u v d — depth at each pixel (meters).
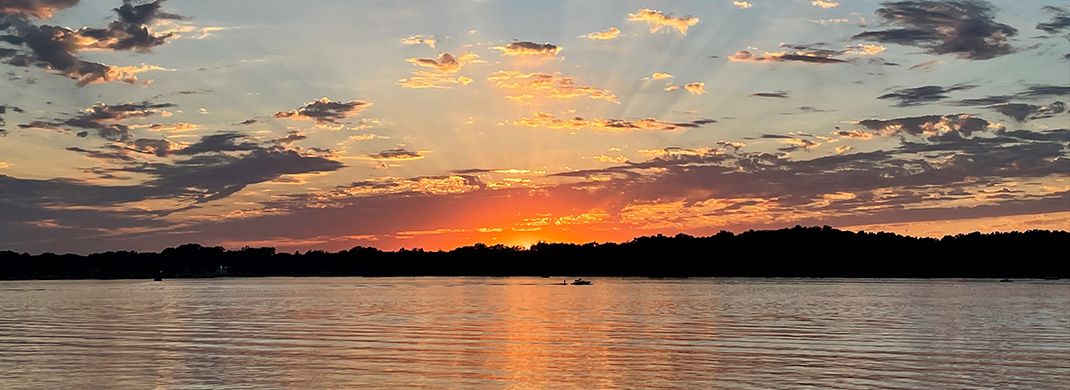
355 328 78.94
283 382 45.12
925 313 99.75
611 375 46.97
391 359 53.75
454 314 101.12
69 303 139.88
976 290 185.62
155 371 49.12
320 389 43.00
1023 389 42.84
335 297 162.38
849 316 94.69
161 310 114.81
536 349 59.28
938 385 43.81
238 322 88.50
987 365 50.44
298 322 87.88
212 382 45.28
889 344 62.28
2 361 53.72
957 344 62.19
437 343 63.78
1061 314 96.88
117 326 83.56
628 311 106.25
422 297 159.38
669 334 71.12
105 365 51.69
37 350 60.16
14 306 129.50
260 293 192.62
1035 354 55.88
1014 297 145.75
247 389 43.19
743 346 61.09
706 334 71.12
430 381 45.19
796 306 117.56
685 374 47.22
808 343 63.16
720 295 161.25
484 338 67.88
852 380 45.12
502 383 44.47
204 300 150.75
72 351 59.50
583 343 63.50
